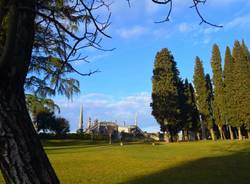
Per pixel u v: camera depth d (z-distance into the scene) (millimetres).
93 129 110125
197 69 85312
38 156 3977
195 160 30359
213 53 80000
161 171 23828
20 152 3893
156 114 77500
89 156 34781
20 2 4066
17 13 3943
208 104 84375
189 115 83188
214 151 39438
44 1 4852
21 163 3877
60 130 90000
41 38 5762
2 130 3887
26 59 4125
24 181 3859
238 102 75438
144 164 27953
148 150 42281
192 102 87250
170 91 77562
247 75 75062
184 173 22688
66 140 79062
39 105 20406
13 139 3895
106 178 21125
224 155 34250
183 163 28203
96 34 4512
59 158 32531
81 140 81812
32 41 4211
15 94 4020
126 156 34688
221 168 24672
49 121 85875
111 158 32594
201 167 25453
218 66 79250
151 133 106438
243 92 74875
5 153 3869
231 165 26188
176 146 48969
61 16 5059
